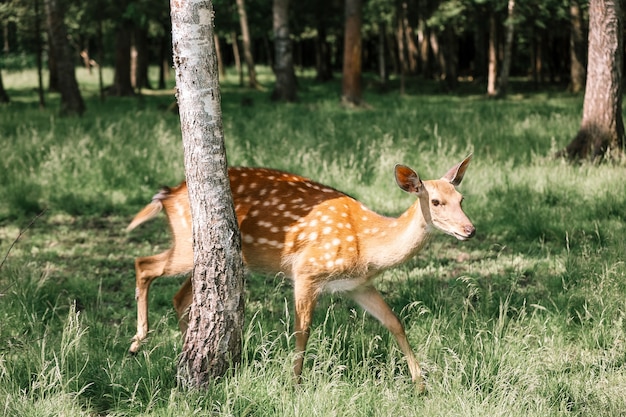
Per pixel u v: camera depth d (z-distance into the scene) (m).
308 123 16.41
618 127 11.90
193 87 4.61
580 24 30.09
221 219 4.71
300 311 5.09
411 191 4.84
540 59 35.62
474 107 23.23
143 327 5.57
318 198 5.27
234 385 4.65
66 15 27.56
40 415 4.38
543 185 10.46
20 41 33.56
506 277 7.40
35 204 10.24
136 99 28.41
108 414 4.68
